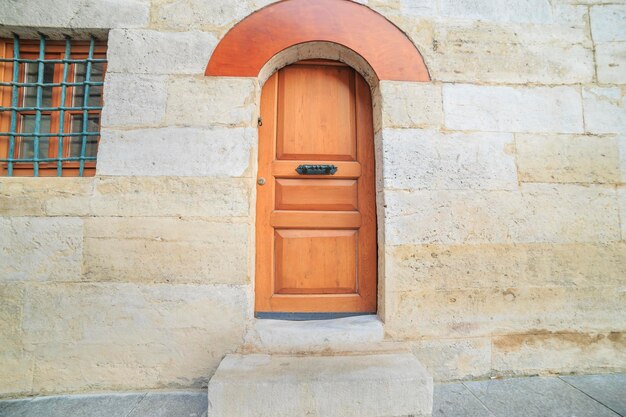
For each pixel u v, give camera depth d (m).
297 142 1.99
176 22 1.82
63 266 1.68
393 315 1.75
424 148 1.84
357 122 2.01
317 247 1.95
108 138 1.74
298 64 2.03
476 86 1.90
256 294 1.90
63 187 1.71
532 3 1.98
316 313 1.90
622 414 1.42
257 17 1.83
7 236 1.67
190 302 1.70
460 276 1.80
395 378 1.40
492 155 1.87
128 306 1.68
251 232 1.77
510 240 1.83
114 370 1.67
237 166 1.76
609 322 1.83
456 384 1.71
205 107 1.78
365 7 1.88
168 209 1.72
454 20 1.92
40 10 1.79
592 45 1.98
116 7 1.81
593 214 1.87
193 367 1.68
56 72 1.90
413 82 1.87
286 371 1.45
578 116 1.92
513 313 1.80
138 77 1.78
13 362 1.63
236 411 1.35
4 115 1.84
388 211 1.79
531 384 1.70
